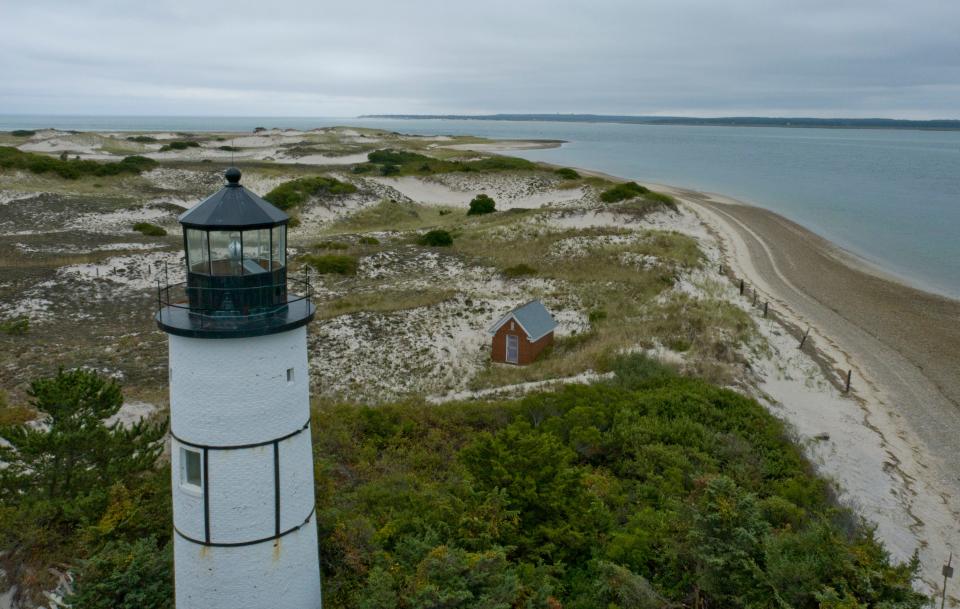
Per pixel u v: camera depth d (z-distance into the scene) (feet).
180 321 24.11
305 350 27.02
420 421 59.21
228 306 24.54
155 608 30.40
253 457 25.26
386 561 32.45
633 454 51.85
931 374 83.92
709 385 66.23
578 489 40.50
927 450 65.10
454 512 37.17
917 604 29.99
